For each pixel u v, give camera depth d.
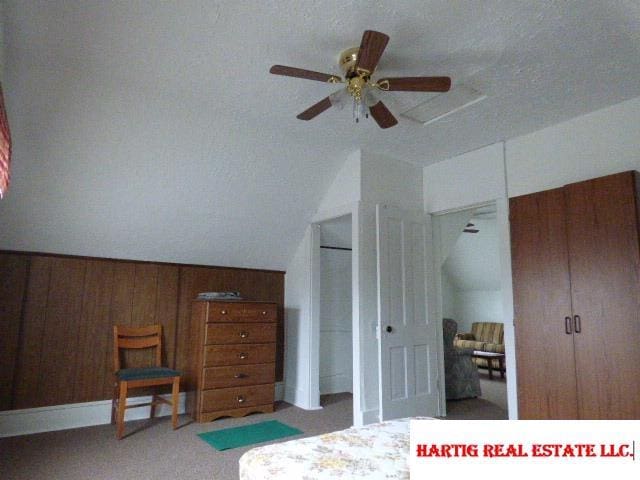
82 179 3.24
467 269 7.98
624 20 2.13
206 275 4.39
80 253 3.68
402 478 1.21
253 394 4.00
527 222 3.18
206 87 2.85
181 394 4.04
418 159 4.28
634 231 2.59
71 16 2.16
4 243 3.33
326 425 3.68
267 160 3.81
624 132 3.01
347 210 4.09
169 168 3.48
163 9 2.09
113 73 2.69
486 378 6.32
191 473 2.60
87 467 2.65
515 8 2.05
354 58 2.38
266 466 1.31
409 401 3.80
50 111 2.83
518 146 3.66
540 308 3.02
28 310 3.40
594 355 2.70
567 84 2.77
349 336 5.27
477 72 2.62
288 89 2.88
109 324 3.76
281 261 4.85
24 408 3.32
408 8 2.06
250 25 2.20
